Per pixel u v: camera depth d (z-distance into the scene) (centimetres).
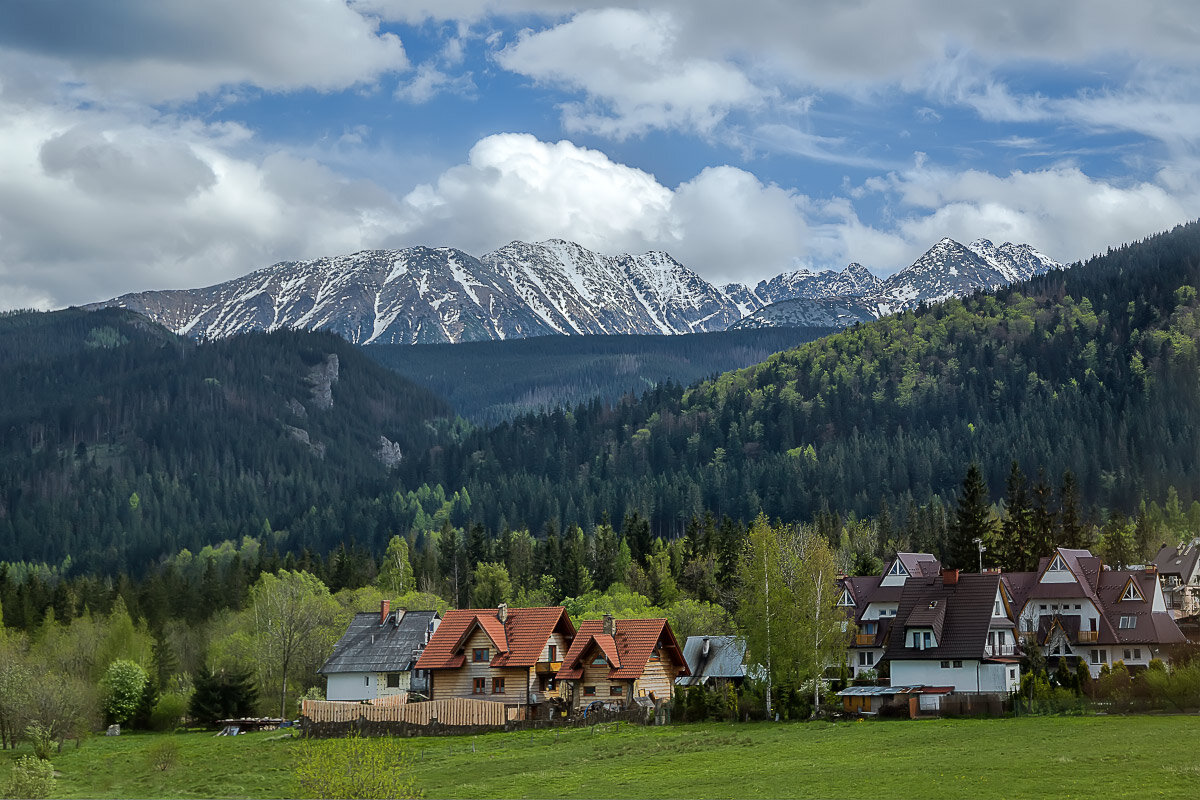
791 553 13462
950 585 13512
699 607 18225
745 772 8569
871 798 7288
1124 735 8975
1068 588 14562
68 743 14012
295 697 16350
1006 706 11300
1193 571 19250
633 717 12225
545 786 8594
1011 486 19612
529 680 13450
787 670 12088
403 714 12419
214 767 11119
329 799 7031
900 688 12875
